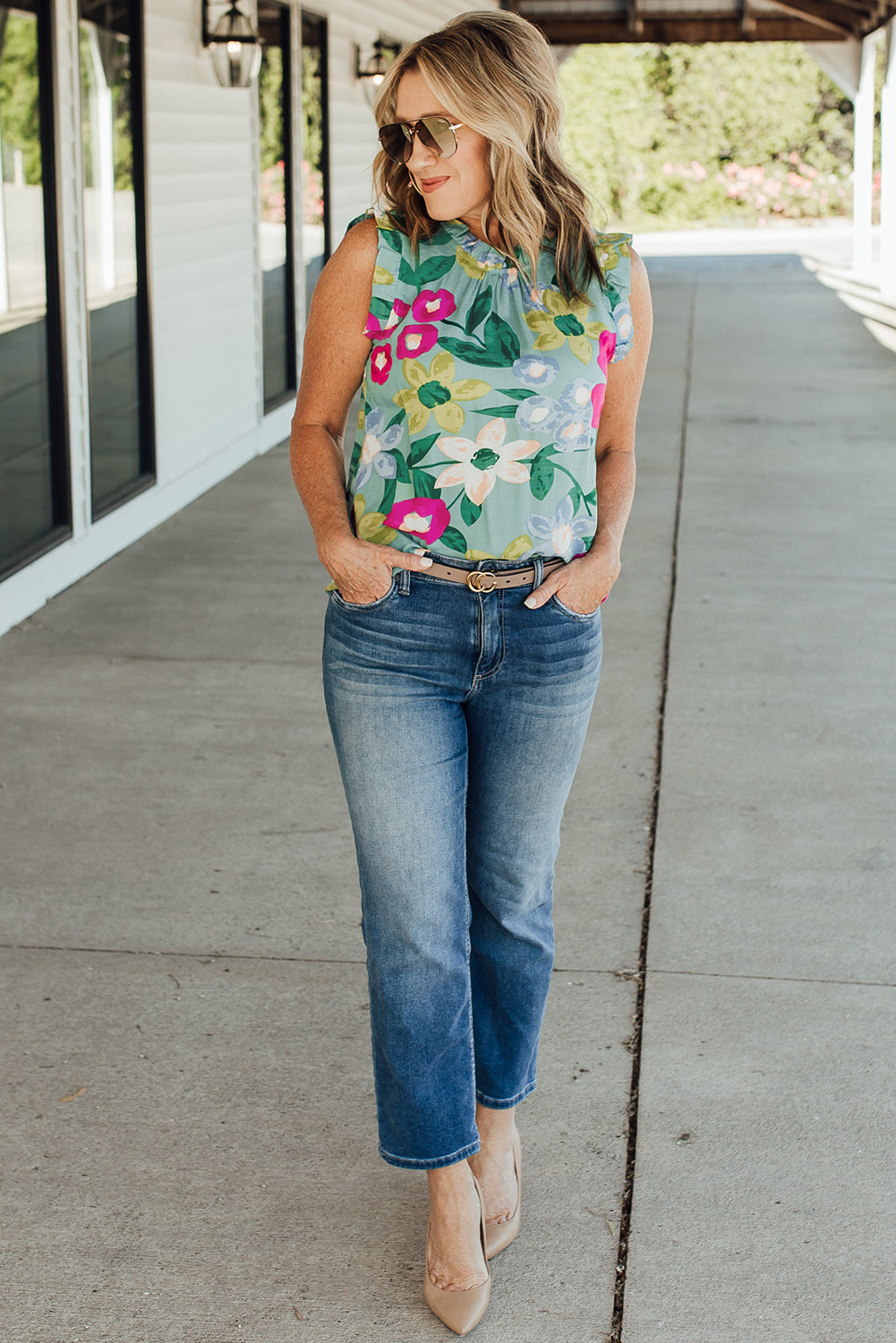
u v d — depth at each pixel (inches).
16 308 203.9
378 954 77.2
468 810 80.5
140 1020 106.6
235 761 154.6
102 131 232.5
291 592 219.5
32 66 202.1
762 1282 81.4
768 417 369.4
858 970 114.0
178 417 274.2
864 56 743.1
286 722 166.4
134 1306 79.4
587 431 74.7
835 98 1203.2
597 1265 82.7
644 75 1183.6
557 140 73.6
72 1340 76.8
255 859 132.3
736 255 910.4
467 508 73.3
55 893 125.3
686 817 141.3
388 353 73.5
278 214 349.7
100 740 159.6
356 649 75.1
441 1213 79.1
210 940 117.8
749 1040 104.4
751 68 1181.1
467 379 72.4
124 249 245.8
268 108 333.4
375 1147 93.4
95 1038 104.3
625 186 1210.6
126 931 119.0
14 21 196.1
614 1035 105.0
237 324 311.3
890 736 162.7
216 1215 86.7
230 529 260.1
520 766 77.8
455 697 76.1
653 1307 79.6
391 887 75.9
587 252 73.9
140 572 229.8
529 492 73.6
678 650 192.2
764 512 272.5
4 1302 79.4
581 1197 88.4
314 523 75.0
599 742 160.2
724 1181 89.6
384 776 75.2
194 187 277.1
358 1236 85.4
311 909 123.2
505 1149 86.5
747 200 1218.6
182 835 136.7
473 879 81.9
